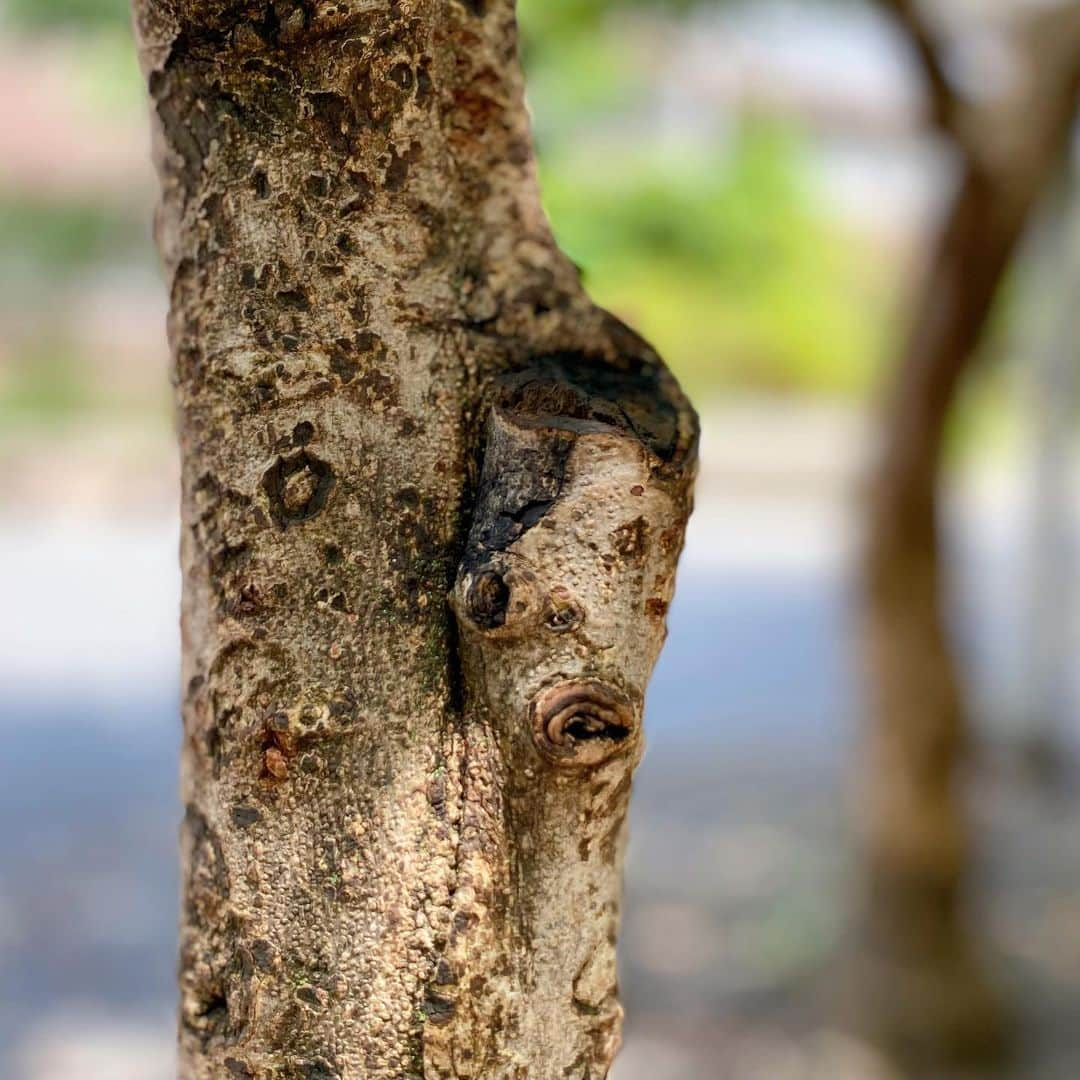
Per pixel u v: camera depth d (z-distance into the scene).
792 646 10.96
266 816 1.11
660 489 1.10
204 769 1.15
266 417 1.12
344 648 1.11
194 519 1.16
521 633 1.06
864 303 16.77
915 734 5.46
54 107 7.54
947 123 4.62
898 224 16.64
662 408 1.17
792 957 6.31
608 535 1.08
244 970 1.11
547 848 1.08
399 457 1.13
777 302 12.16
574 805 1.08
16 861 7.04
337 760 1.10
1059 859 7.70
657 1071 5.52
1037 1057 5.52
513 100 1.22
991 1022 5.51
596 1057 1.11
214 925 1.13
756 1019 5.87
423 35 1.14
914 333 5.16
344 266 1.13
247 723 1.11
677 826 7.93
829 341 16.70
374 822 1.09
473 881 1.07
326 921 1.09
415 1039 1.08
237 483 1.12
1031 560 9.14
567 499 1.08
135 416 13.82
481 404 1.16
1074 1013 5.88
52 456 13.82
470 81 1.20
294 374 1.12
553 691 1.05
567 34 4.43
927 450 5.25
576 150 4.71
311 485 1.12
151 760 8.33
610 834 1.10
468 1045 1.07
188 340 1.16
